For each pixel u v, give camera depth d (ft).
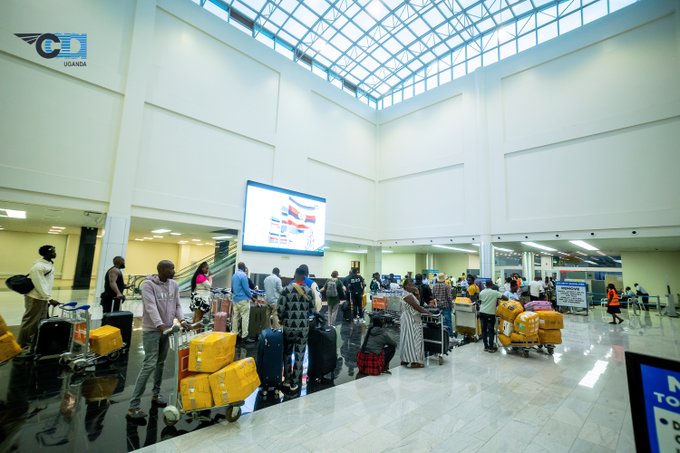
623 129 35.94
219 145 38.60
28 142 26.40
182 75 35.81
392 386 13.87
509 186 43.93
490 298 20.76
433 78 56.18
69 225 47.32
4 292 44.27
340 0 42.55
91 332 16.15
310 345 14.52
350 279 32.55
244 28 45.21
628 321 35.63
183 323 10.68
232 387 9.79
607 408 11.84
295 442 9.04
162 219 33.47
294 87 47.26
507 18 46.09
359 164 57.16
